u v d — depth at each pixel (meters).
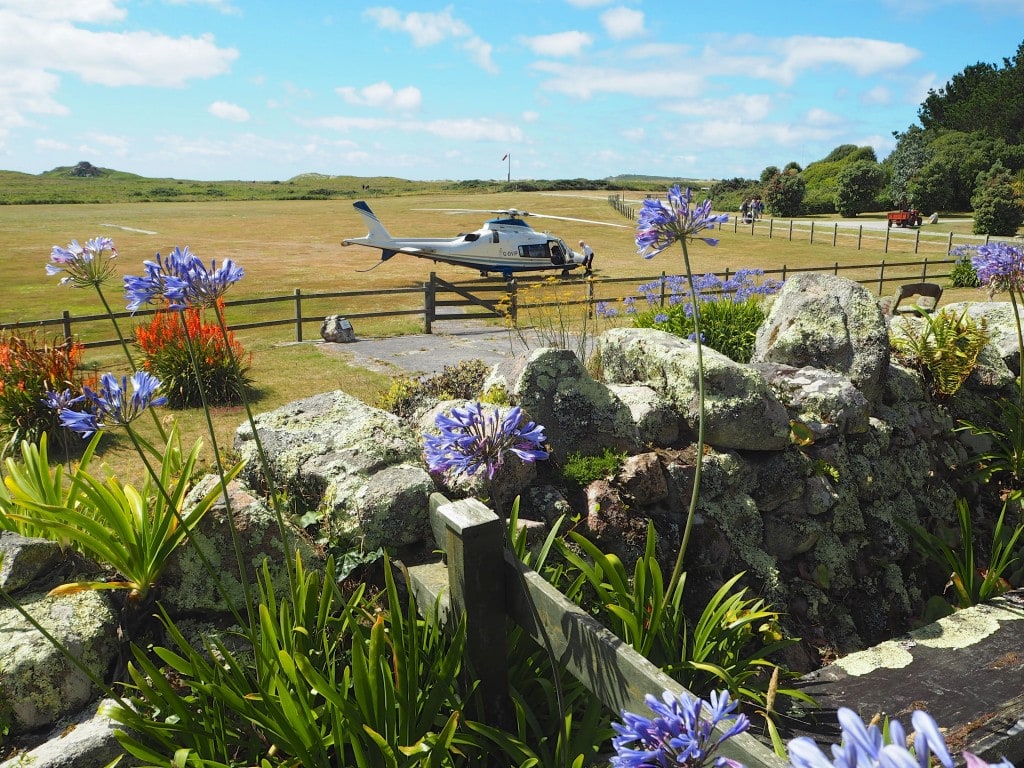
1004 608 4.21
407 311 15.52
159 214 67.38
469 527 2.59
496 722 2.82
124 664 3.17
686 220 2.82
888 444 5.36
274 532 3.48
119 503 3.37
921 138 71.88
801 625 4.46
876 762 0.74
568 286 22.62
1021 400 5.74
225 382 8.91
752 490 4.64
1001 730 3.11
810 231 46.16
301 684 2.49
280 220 59.62
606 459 4.35
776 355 5.73
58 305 20.70
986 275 5.56
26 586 3.30
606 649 2.26
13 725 2.89
